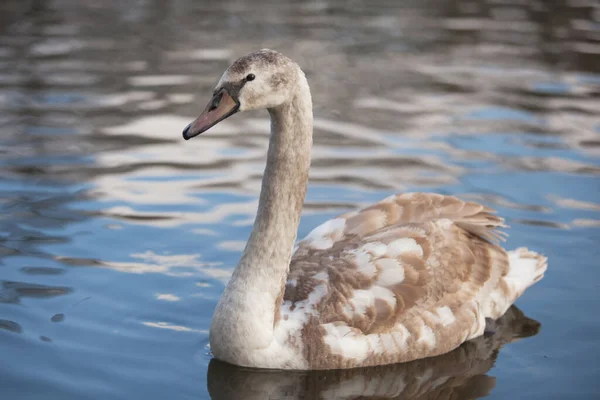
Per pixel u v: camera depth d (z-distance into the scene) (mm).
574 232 11266
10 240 10516
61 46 19203
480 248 9469
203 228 11148
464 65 19000
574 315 9555
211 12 23266
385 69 18547
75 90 16297
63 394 7668
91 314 9070
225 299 8328
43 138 13930
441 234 9195
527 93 17062
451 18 23734
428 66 18875
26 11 22484
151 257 10367
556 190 12484
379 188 12438
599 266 10477
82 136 14102
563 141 14406
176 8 23656
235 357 8320
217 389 7961
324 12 23953
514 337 9172
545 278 10266
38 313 8992
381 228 9273
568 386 8195
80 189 12109
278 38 20609
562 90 17312
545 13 24594
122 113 15195
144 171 12836
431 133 14758
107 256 10305
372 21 23031
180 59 18422
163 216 11422
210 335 8414
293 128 8062
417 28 22391
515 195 12297
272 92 7844
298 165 8156
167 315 9180
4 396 7578
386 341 8547
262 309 8234
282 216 8195
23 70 17359
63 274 9820
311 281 8672
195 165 13148
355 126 15039
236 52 19062
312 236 9312
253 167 13148
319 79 17672
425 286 8820
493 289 9430
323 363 8383
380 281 8680
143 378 8039
